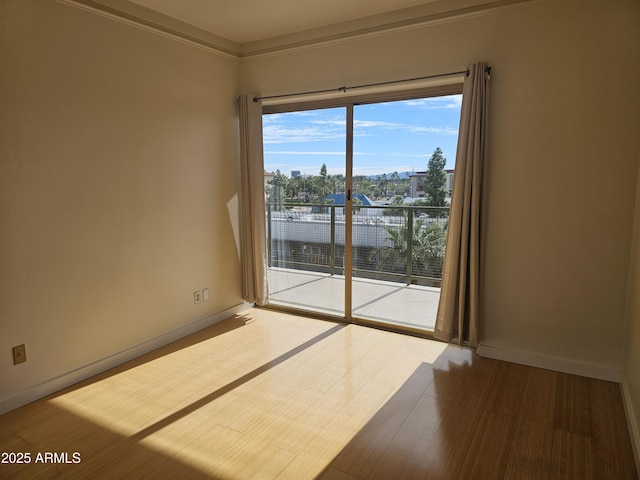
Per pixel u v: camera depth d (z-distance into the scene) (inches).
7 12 90.2
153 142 125.4
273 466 78.0
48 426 90.4
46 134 99.0
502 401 99.3
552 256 111.9
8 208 93.2
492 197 117.6
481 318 123.0
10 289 94.7
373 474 75.8
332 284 156.1
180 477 75.4
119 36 113.6
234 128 155.7
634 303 94.7
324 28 136.4
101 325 115.0
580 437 85.7
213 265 151.0
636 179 100.4
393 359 122.3
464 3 114.9
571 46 104.1
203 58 140.3
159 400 100.9
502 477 74.9
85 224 109.0
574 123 105.7
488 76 112.3
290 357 124.0
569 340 112.3
